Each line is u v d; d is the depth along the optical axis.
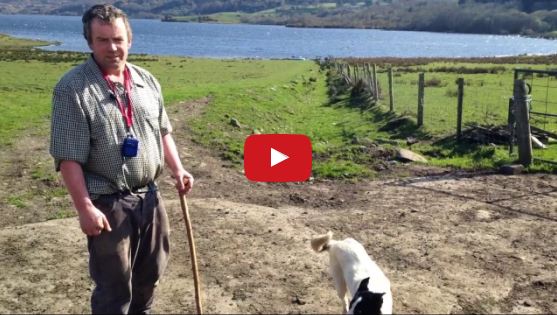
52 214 8.77
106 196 4.07
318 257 6.82
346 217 8.41
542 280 6.30
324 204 9.20
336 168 11.27
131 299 4.65
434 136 14.94
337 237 7.52
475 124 14.91
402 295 5.85
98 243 4.09
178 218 8.13
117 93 4.05
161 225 4.51
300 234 7.57
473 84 30.67
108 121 3.96
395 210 8.75
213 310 5.56
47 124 15.08
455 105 21.44
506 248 7.20
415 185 10.28
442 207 8.88
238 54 95.38
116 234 4.09
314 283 6.16
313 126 18.56
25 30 183.12
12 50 63.72
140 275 4.54
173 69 41.91
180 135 14.05
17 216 8.66
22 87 25.22
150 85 4.39
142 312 4.78
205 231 7.63
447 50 131.62
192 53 92.94
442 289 6.05
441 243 7.34
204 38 167.62
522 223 8.14
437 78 34.28
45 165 11.33
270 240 7.34
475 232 7.76
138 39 149.88
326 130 17.69
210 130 14.77
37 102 19.03
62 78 3.91
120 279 4.17
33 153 12.20
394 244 7.30
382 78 34.84
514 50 133.75
